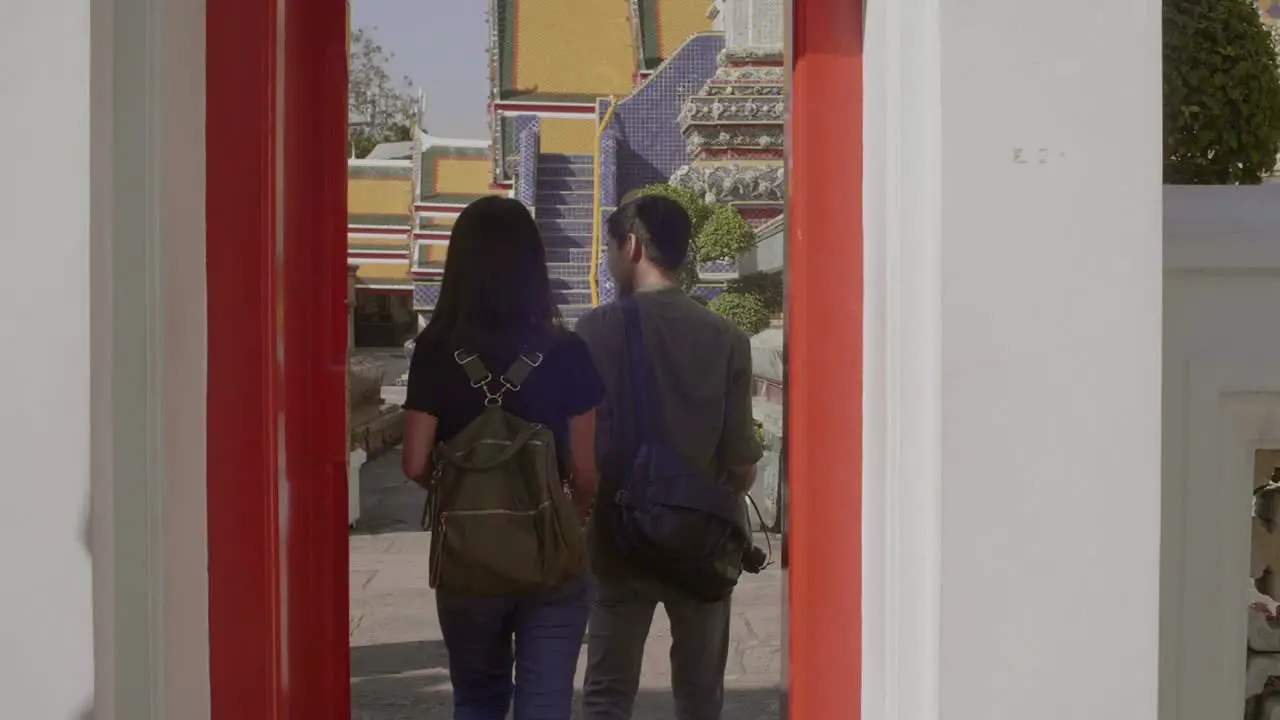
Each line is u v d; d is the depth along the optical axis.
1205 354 1.89
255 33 1.54
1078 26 1.47
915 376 1.54
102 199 1.34
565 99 15.57
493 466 2.22
